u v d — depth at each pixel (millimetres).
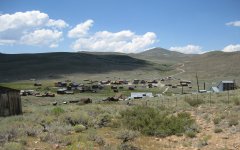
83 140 16344
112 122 23062
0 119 26078
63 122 22312
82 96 135125
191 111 27469
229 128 19016
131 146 14945
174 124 20000
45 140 16500
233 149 14688
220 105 28500
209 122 21453
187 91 166125
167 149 15297
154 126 19891
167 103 37375
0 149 13594
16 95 38906
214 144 15836
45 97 120625
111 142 16719
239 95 38406
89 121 22922
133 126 20672
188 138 17906
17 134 17328
